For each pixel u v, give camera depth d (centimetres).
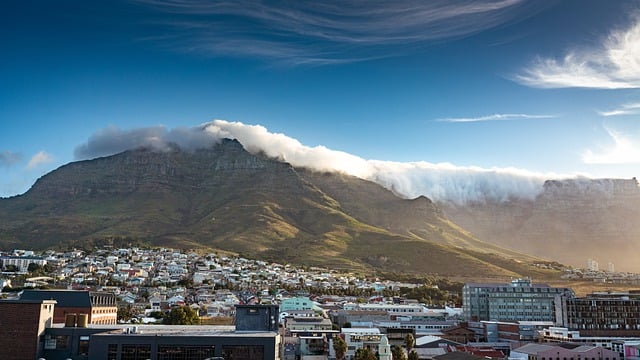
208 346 14050
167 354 13975
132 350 13938
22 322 14388
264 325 16700
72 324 15738
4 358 14225
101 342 13912
